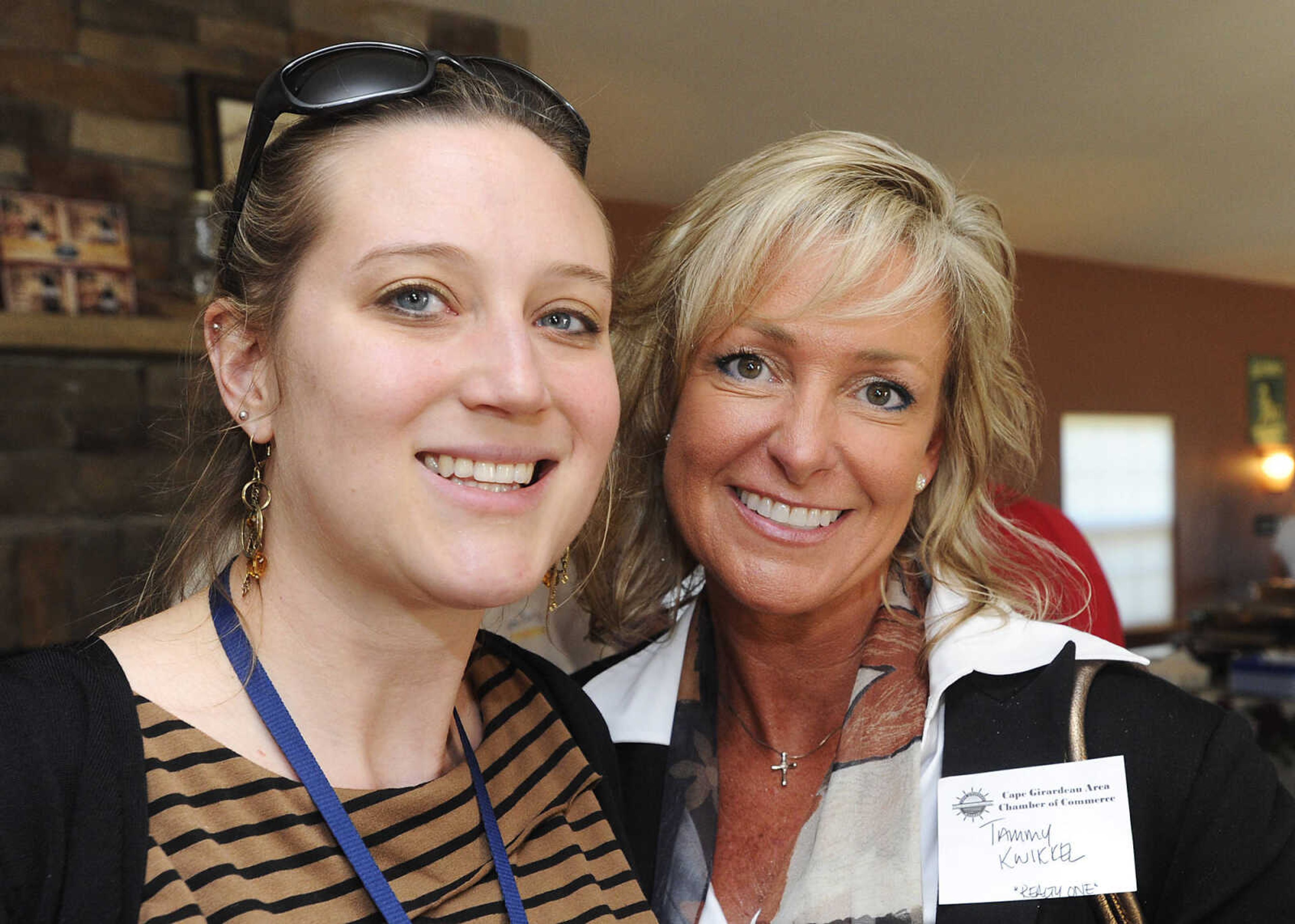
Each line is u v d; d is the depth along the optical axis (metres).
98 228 3.69
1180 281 10.17
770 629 1.27
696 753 1.31
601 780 1.02
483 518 0.74
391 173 0.72
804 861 1.18
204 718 0.75
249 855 0.72
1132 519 9.82
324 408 0.72
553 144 0.79
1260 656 5.89
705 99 5.09
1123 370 9.76
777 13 4.18
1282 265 9.90
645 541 1.45
